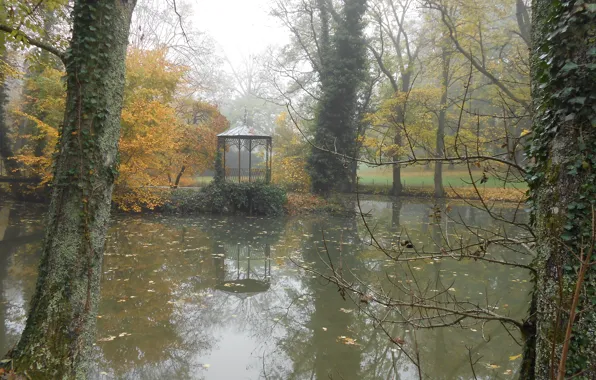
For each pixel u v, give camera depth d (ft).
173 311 21.12
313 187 69.51
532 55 9.07
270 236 42.45
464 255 9.12
